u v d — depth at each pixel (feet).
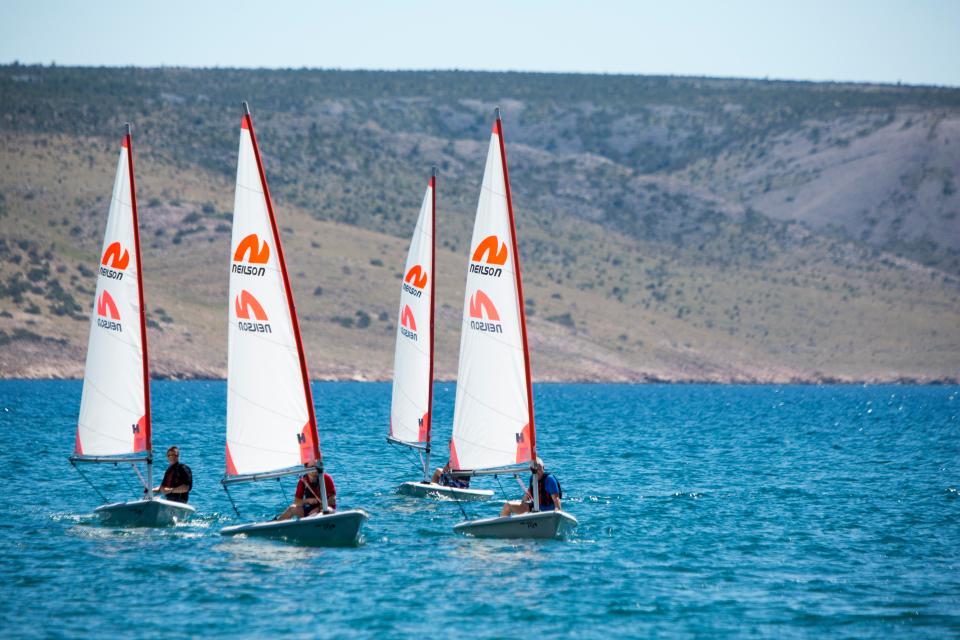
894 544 248.11
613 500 314.96
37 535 241.35
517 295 229.25
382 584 203.21
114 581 202.28
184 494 258.37
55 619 180.14
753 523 274.98
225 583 201.87
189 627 176.65
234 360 225.97
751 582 209.87
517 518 240.73
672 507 301.43
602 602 194.08
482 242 230.68
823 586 207.10
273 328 224.33
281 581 203.82
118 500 298.76
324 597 194.08
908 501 317.42
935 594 201.46
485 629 178.19
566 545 241.14
